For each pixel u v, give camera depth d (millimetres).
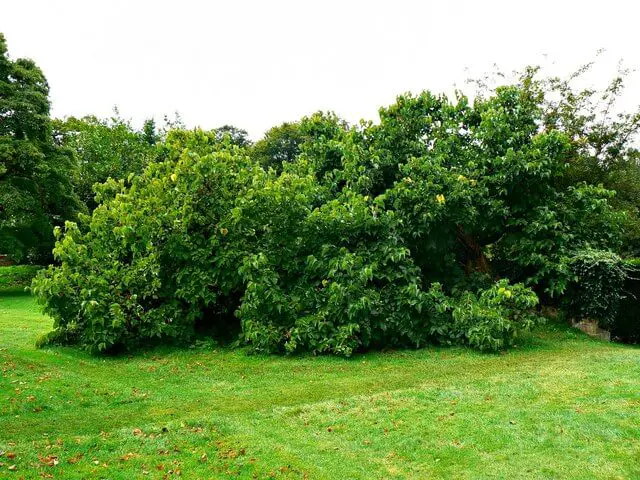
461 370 8156
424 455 4918
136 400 6836
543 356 9109
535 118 12453
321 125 13656
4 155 18234
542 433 5285
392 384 7434
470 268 12891
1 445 5082
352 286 9273
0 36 20297
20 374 7293
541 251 11844
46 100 20938
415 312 9898
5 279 23391
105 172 28766
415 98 12609
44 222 20859
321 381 7688
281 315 9609
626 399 6238
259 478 4469
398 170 12258
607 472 4461
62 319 9641
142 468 4656
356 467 4695
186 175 10281
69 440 5246
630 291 12008
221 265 9820
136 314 9461
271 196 10000
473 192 10906
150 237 9844
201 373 8180
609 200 17422
